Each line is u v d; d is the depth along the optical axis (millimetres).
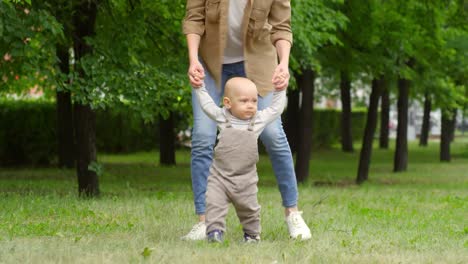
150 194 15305
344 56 21250
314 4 18000
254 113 6910
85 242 7047
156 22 15750
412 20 20641
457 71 24266
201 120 7441
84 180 14305
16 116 27953
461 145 53531
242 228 7559
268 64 7422
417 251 7102
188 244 6953
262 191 16766
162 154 29797
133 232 7938
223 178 6914
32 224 8609
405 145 30000
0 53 13180
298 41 17203
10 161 28172
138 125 37125
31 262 5824
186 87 14336
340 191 17656
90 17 13977
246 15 7215
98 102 13352
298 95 34000
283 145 7449
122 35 14266
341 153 42406
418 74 24016
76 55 14141
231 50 7434
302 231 7527
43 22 12180
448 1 20562
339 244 7336
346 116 43500
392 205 13547
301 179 22266
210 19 7328
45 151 28266
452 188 20500
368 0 20203
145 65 14172
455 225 9867
